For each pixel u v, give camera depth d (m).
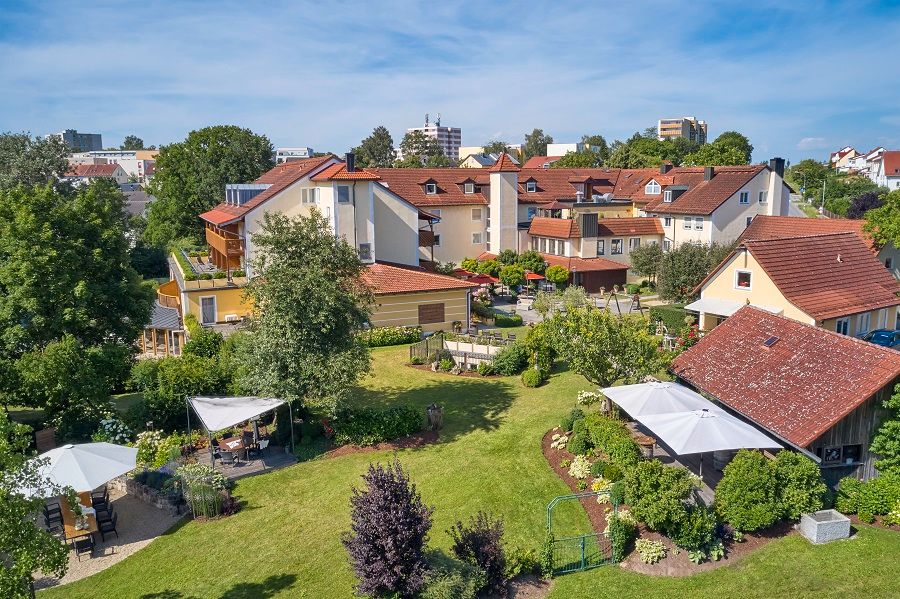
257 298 27.34
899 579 16.89
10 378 27.36
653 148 129.00
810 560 17.94
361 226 47.56
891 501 19.41
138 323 34.12
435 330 45.62
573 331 27.69
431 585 15.79
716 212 60.69
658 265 57.84
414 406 31.28
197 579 18.62
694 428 20.36
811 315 33.00
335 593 17.66
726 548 18.78
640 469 19.17
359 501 16.52
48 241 30.27
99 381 28.73
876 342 35.59
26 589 13.88
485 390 33.25
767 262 35.59
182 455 26.91
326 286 26.75
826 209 106.56
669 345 39.53
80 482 19.45
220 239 53.97
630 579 17.78
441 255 67.56
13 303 29.78
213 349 38.06
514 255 63.84
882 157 147.75
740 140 133.25
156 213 84.19
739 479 19.14
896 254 43.69
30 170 72.00
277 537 20.59
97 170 168.75
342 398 26.94
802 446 19.72
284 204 49.41
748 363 25.06
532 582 17.91
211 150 83.50
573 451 24.61
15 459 14.43
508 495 22.31
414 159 139.88
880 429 20.52
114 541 20.92
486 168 73.19
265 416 30.22
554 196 73.88
